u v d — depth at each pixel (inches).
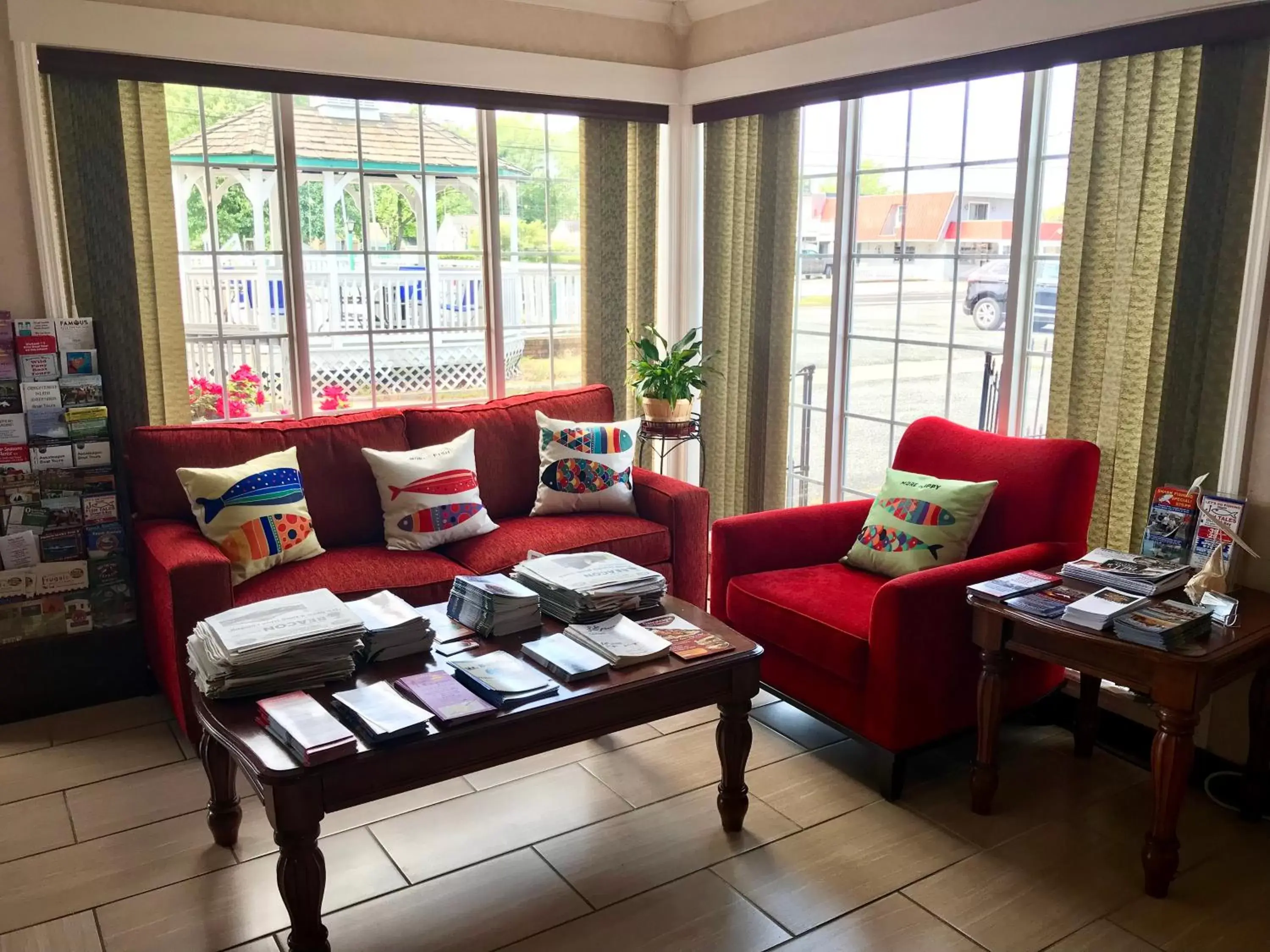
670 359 159.0
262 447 127.7
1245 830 98.3
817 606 110.1
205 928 83.0
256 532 116.1
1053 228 120.9
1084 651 90.1
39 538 120.4
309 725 73.9
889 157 142.3
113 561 125.0
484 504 142.2
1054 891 88.4
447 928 83.1
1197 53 99.9
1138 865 92.4
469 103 148.9
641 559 136.6
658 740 116.3
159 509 122.3
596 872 91.0
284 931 82.9
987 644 97.5
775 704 127.1
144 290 129.9
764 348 163.2
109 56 121.4
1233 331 100.0
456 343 161.2
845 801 103.5
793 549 125.0
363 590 115.8
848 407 156.4
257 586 114.1
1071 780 107.8
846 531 128.6
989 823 99.4
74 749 113.1
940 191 135.3
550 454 143.0
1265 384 98.3
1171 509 101.5
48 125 120.6
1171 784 85.0
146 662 127.3
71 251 123.6
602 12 159.0
